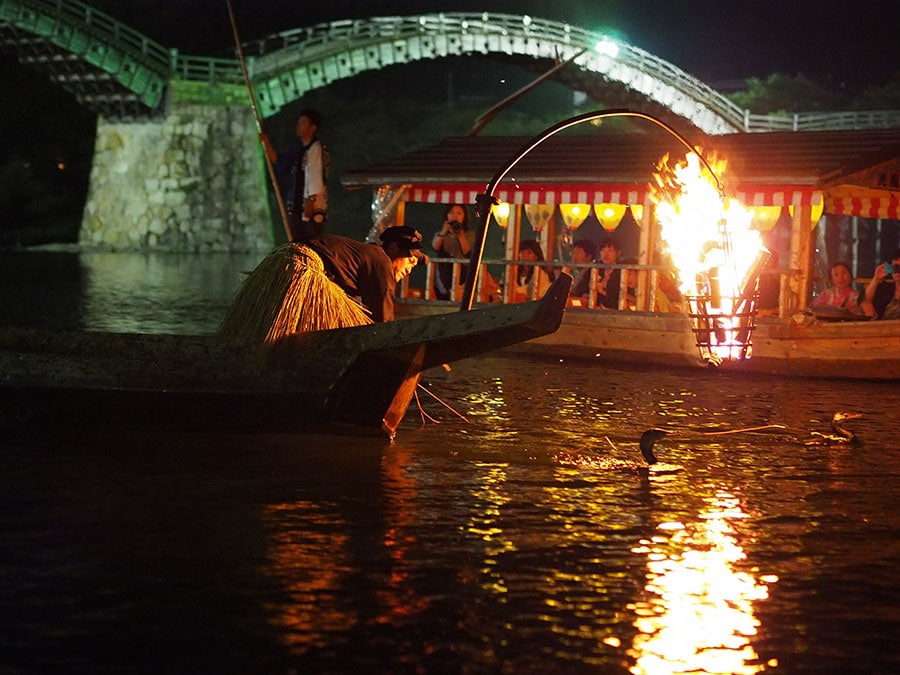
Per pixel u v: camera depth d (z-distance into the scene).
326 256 8.95
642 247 14.93
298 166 12.45
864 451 8.77
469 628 5.04
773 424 10.02
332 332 8.08
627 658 4.77
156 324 19.11
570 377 13.10
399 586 5.51
